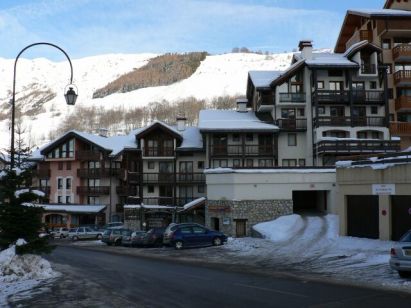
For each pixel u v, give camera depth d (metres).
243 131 57.84
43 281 17.53
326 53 64.25
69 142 71.75
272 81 59.00
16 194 19.47
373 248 24.88
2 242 19.23
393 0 63.28
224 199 43.12
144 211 60.19
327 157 55.75
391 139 56.22
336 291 14.37
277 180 42.88
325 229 34.78
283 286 15.52
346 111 58.00
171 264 23.88
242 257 26.88
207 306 12.30
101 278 18.19
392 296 13.37
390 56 59.44
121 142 71.31
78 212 67.44
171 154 62.81
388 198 26.91
